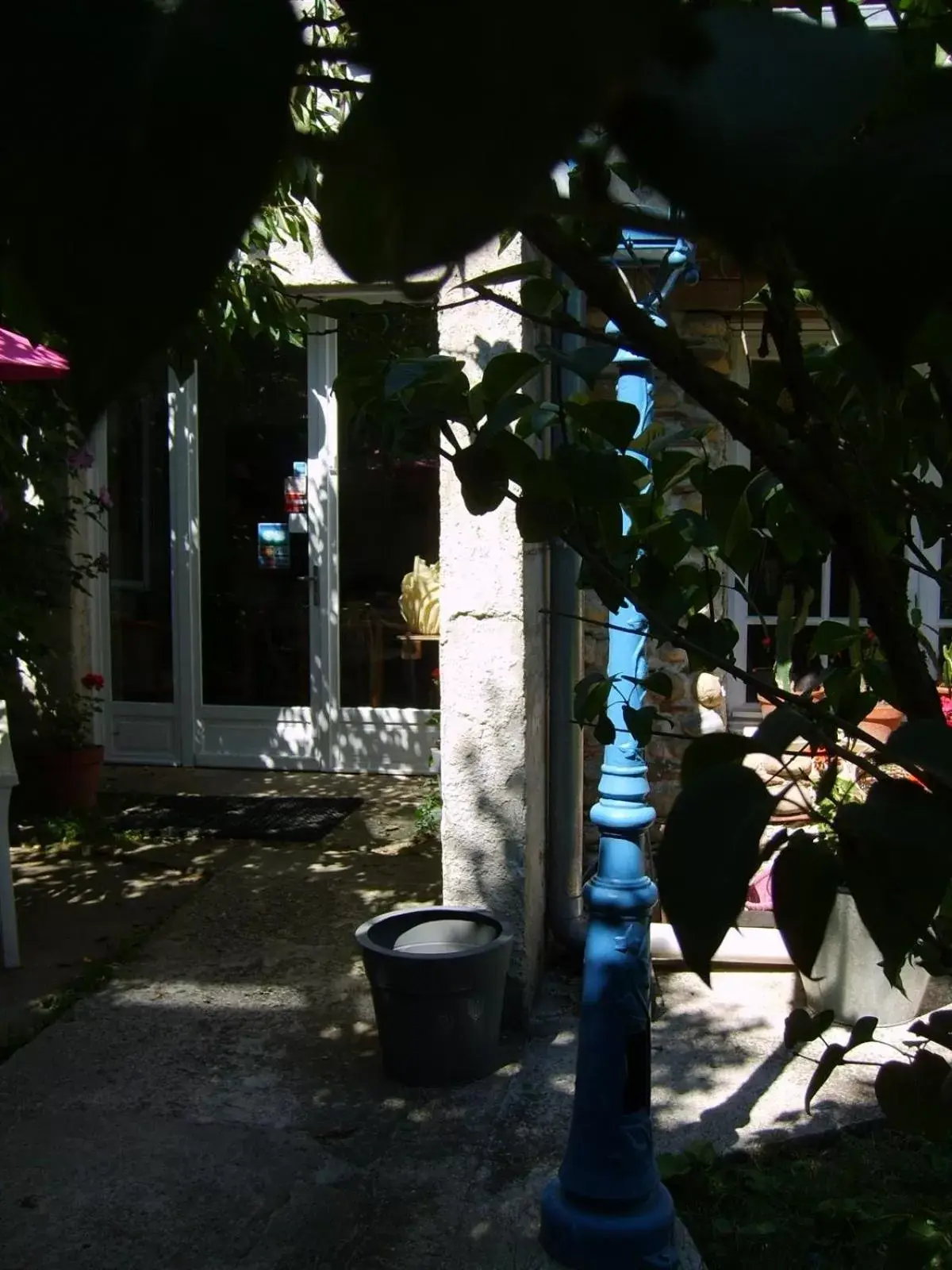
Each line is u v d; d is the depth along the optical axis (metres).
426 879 5.52
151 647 7.60
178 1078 3.76
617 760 2.73
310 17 0.41
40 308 0.38
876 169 0.37
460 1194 3.13
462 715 4.03
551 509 1.10
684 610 1.22
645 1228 2.76
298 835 6.16
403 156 0.37
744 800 0.53
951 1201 3.09
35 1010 4.25
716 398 0.75
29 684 6.95
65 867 5.77
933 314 0.38
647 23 0.36
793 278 0.77
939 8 0.89
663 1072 3.78
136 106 0.38
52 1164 3.27
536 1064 3.85
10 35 0.38
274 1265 2.85
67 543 7.04
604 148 0.39
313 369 7.18
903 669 0.82
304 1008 4.25
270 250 4.05
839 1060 1.14
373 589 7.31
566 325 0.88
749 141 0.35
